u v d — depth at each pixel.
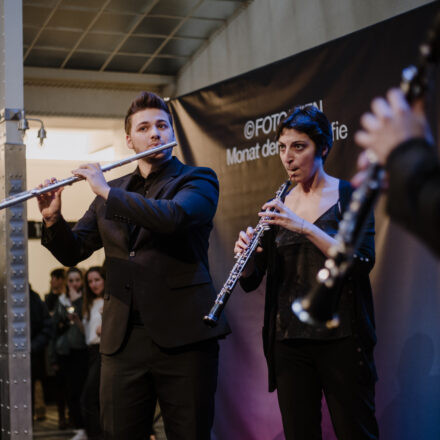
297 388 2.27
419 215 0.82
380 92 3.01
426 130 0.88
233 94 3.74
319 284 1.00
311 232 2.17
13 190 3.27
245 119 3.68
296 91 3.40
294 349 2.28
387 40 2.98
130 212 2.25
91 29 4.88
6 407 3.28
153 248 2.37
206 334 2.33
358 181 0.97
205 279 2.40
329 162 3.21
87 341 4.89
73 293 5.83
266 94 3.56
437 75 2.71
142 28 4.89
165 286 2.34
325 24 4.03
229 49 4.89
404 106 0.88
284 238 2.32
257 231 2.37
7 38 3.32
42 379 6.98
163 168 2.49
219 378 3.73
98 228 2.57
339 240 0.98
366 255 2.17
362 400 2.21
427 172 0.83
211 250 3.85
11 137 3.29
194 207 2.30
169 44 5.15
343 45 3.17
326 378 2.24
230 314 3.70
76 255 2.54
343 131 3.16
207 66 5.18
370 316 2.25
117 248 2.43
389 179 0.86
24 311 3.28
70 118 5.66
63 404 6.41
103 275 4.93
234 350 3.67
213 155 3.85
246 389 3.60
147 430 2.43
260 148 3.60
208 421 2.35
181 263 2.37
